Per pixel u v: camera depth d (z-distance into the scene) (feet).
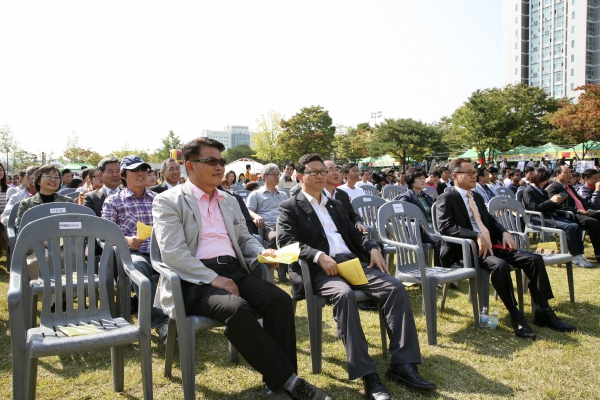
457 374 8.48
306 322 11.66
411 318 8.27
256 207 18.39
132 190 12.10
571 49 226.38
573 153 81.92
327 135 144.66
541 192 20.10
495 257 11.14
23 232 7.00
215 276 7.63
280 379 6.93
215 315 7.07
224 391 7.85
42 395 7.57
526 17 248.32
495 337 10.48
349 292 8.03
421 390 7.75
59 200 12.84
